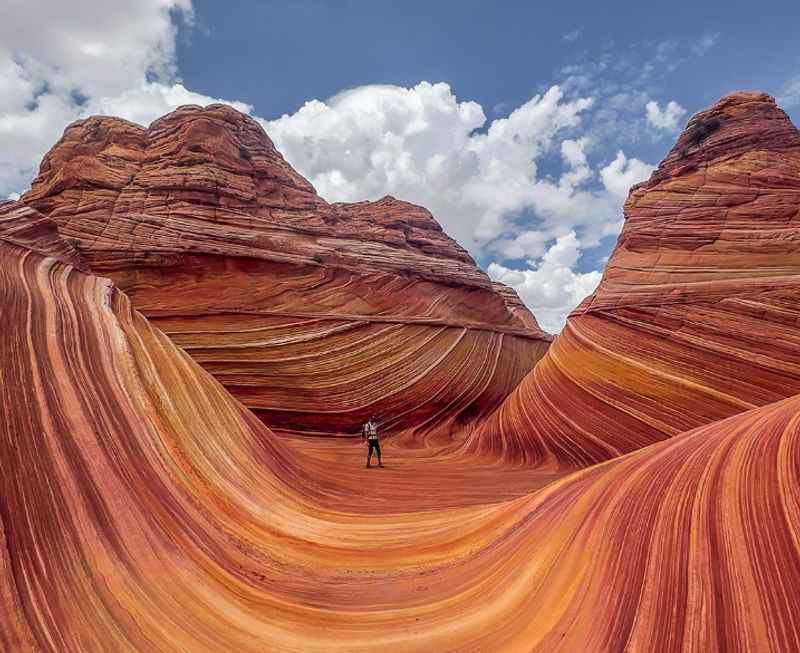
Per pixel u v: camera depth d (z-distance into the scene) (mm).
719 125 21875
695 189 20625
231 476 8352
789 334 14398
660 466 6590
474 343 31703
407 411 25250
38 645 3697
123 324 9922
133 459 6770
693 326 16297
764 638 3225
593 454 15883
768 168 19219
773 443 5883
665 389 15609
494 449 20016
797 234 16656
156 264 23484
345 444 20797
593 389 17422
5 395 5891
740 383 14453
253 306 24141
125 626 4344
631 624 3883
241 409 11359
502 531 6926
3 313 7383
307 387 22688
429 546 7199
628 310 18359
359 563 6836
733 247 17688
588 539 5352
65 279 10383
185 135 30031
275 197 32844
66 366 7320
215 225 26469
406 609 5316
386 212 40188
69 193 26812
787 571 3697
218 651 4453
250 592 5641
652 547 4695
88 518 5301
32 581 4184
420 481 12617
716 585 3857
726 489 5180
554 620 4406
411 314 29406
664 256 19203
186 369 10461
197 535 6375
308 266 27000
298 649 4590
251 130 34844
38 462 5406
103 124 31391
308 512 8695
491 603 5098
